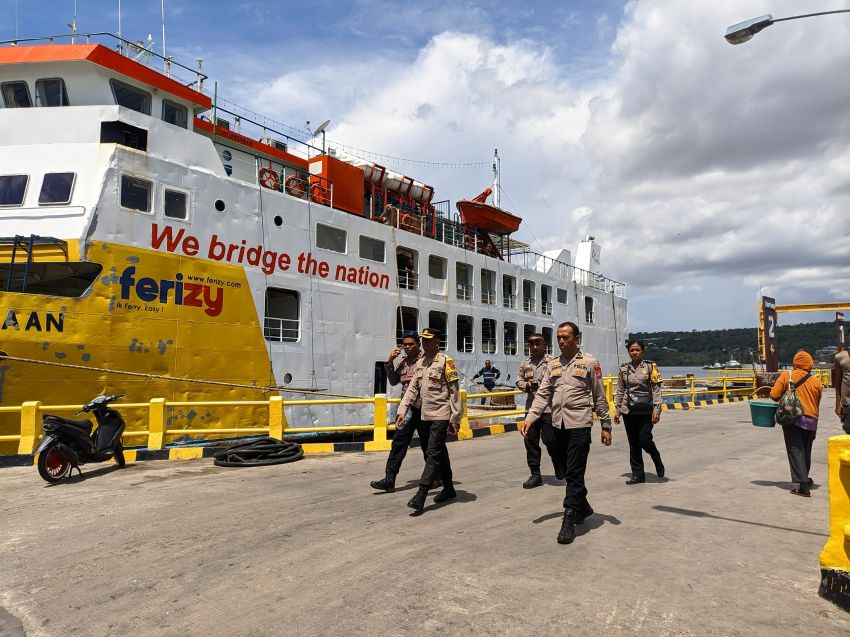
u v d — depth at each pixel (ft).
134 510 20.33
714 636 10.54
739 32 24.11
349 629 10.95
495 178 94.02
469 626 10.99
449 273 66.80
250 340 45.24
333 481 25.72
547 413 22.63
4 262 37.14
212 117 52.80
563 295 90.48
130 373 36.55
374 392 55.77
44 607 12.25
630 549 15.58
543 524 18.25
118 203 38.37
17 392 34.40
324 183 55.62
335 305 52.39
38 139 39.81
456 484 24.99
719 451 34.81
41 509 20.54
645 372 24.62
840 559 12.05
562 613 11.50
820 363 142.51
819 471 27.96
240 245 45.06
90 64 41.09
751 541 16.31
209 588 13.08
